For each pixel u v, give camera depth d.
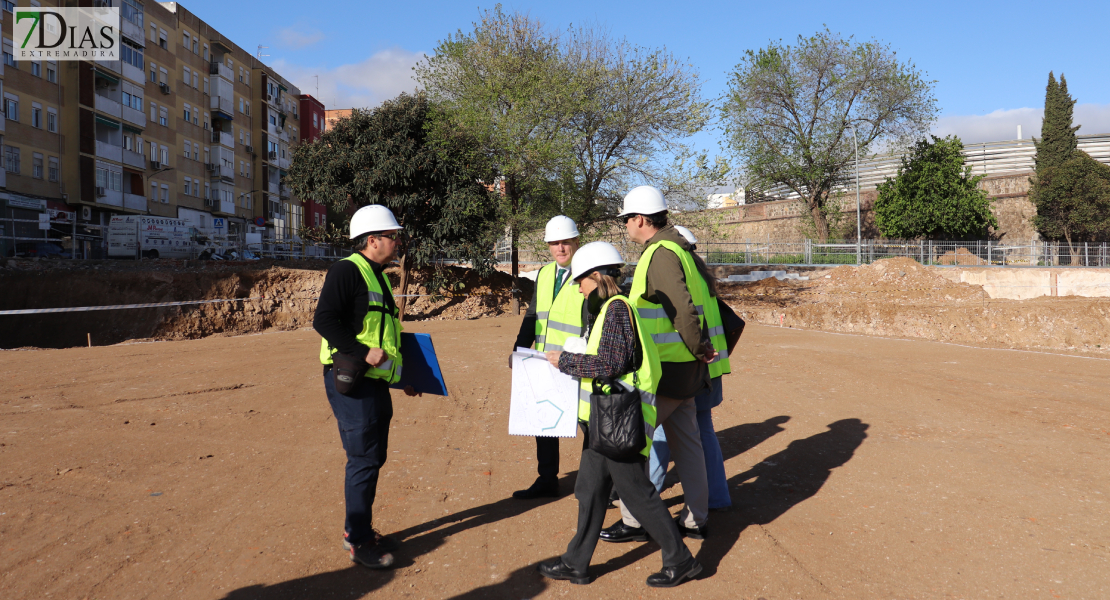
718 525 3.85
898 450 5.39
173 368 9.61
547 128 19.00
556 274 4.24
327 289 3.22
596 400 3.01
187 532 3.76
